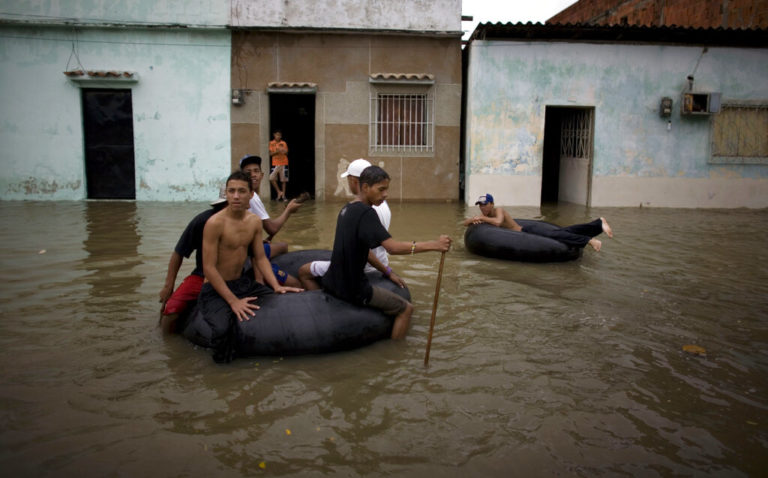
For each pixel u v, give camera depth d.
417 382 3.58
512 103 12.45
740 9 13.13
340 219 4.12
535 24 11.62
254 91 12.43
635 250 7.80
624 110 12.65
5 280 5.57
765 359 4.00
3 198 12.34
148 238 7.87
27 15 11.80
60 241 7.55
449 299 5.35
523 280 6.09
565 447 2.88
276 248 5.64
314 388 3.48
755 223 10.45
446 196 13.05
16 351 3.90
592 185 12.79
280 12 12.20
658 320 4.80
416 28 12.38
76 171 12.39
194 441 2.87
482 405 3.29
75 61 12.09
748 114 12.90
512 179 12.67
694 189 12.95
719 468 2.73
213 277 3.95
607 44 12.42
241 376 3.63
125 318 4.59
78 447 2.79
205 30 12.12
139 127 12.39
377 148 12.79
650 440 2.96
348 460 2.74
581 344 4.24
